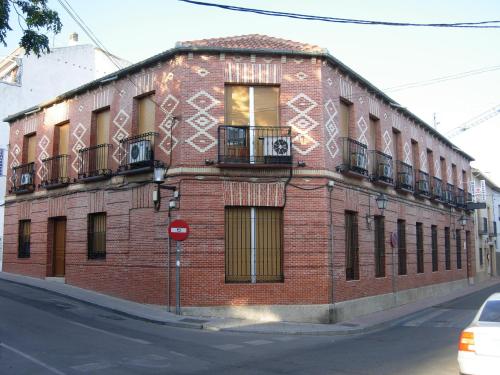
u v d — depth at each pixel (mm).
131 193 16438
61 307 14898
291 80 15578
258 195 14992
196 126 15000
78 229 18562
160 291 15008
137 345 10250
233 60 15438
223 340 11438
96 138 18672
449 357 9641
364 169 17500
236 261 14969
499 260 42125
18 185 21984
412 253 22266
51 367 8156
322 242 15078
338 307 15344
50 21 9719
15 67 29469
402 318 16703
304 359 9352
